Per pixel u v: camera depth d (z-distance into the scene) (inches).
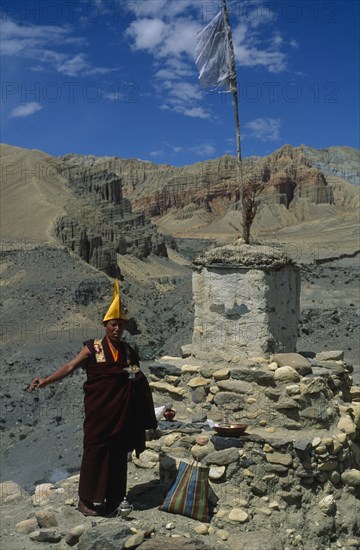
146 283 4170.8
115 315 287.3
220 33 396.5
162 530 276.1
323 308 1386.6
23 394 1353.3
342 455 324.5
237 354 362.9
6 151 6752.0
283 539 289.9
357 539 313.0
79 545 261.7
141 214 5728.3
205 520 288.2
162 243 5531.5
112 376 284.0
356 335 1238.3
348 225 5620.1
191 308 2338.8
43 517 282.8
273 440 310.0
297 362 339.6
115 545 257.1
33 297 2367.1
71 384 1405.0
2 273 2736.2
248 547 270.1
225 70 394.0
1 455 1050.1
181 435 332.2
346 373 381.4
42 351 1702.8
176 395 367.6
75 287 2518.5
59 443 1056.8
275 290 365.1
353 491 327.3
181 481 296.4
